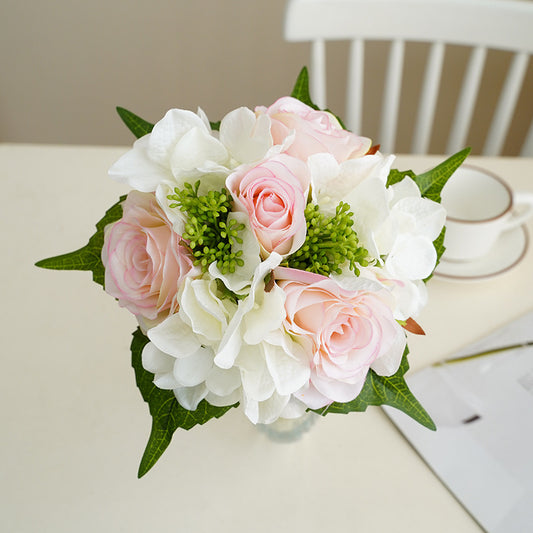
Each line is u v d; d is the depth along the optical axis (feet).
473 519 2.10
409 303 1.77
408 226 1.76
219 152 1.70
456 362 2.46
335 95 5.52
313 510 2.13
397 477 2.19
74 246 2.83
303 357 1.67
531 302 2.66
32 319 2.59
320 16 3.38
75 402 2.37
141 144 1.75
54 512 2.13
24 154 3.23
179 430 2.29
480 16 3.35
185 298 1.61
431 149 5.81
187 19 5.21
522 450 2.21
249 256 1.62
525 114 5.30
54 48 5.59
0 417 2.33
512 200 2.61
